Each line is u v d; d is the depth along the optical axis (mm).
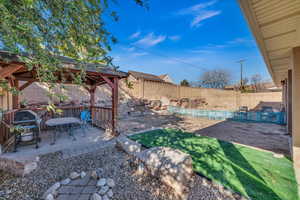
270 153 3309
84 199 1781
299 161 2605
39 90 7156
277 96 13680
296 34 2139
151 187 2074
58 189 1954
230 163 2797
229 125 6855
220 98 17859
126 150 3318
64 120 4441
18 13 1045
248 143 4176
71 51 1501
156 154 2510
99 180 2141
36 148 3494
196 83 28547
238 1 1392
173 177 2014
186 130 5797
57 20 1298
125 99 11180
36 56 1276
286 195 1871
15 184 2135
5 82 1271
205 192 1967
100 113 5836
